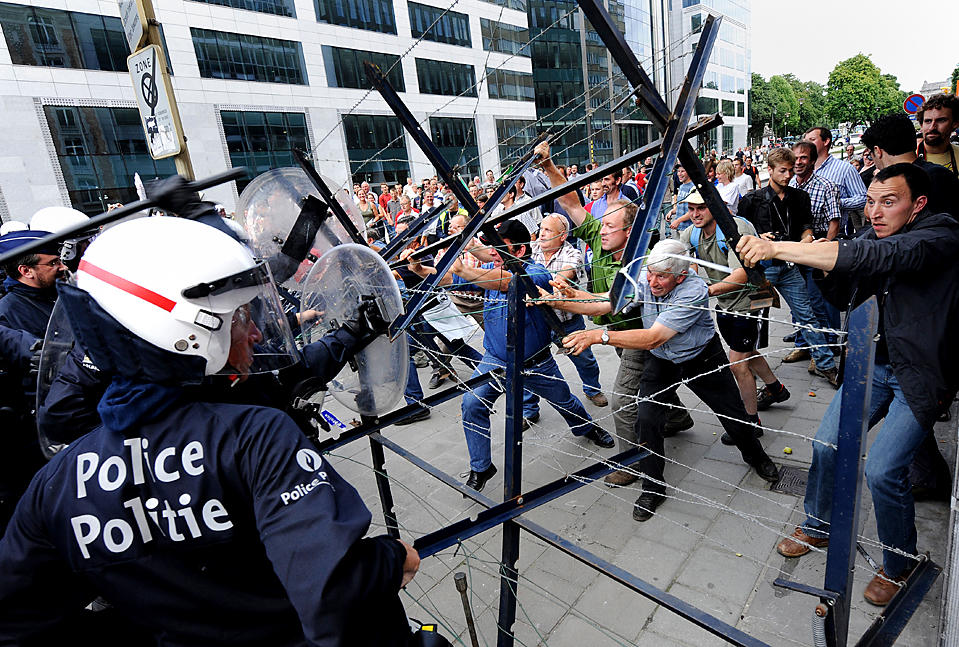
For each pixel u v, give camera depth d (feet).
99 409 3.11
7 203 55.47
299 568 2.60
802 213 12.79
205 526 2.89
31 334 7.38
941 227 5.49
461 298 10.37
